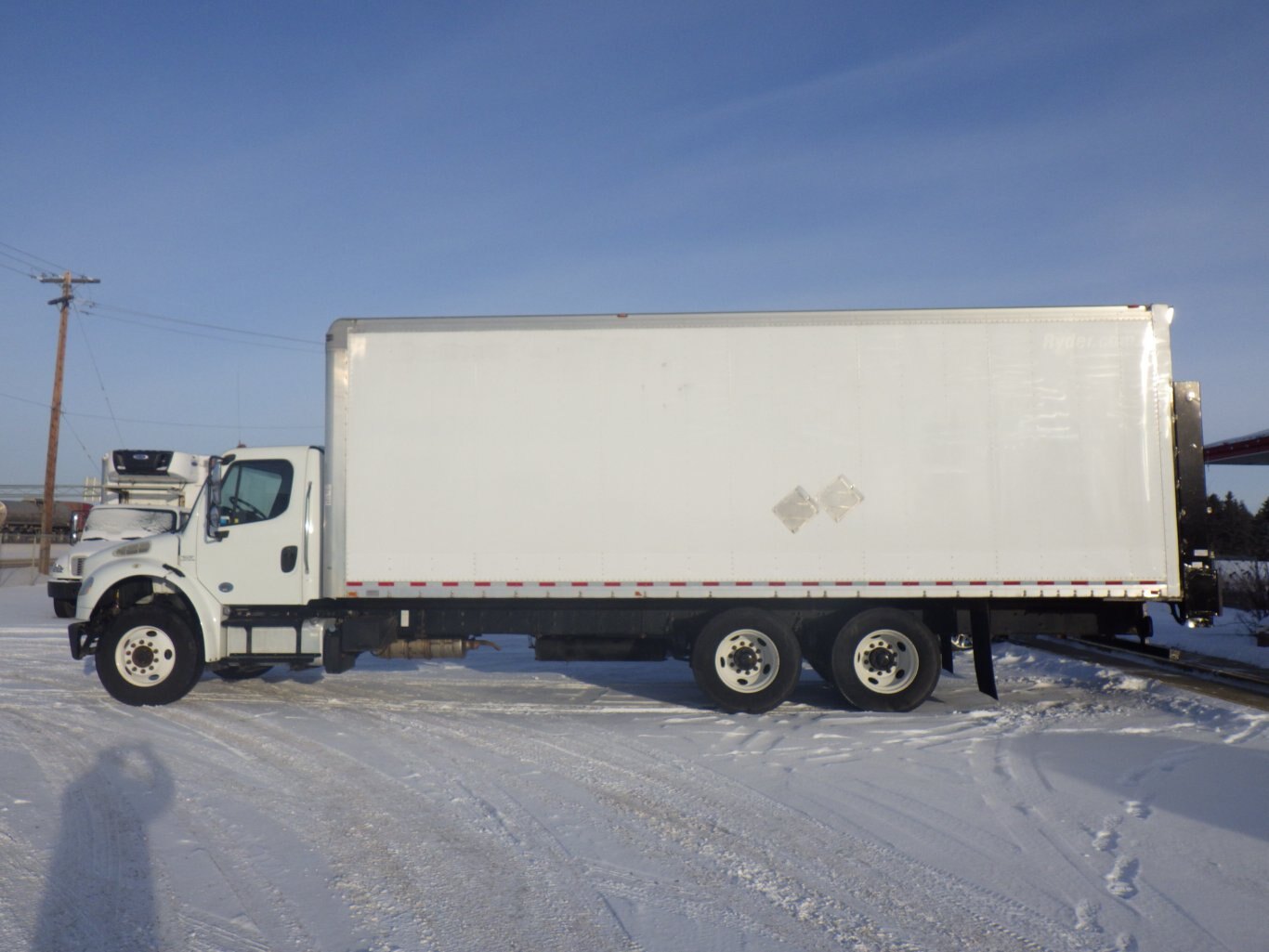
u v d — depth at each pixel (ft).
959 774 23.15
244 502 32.48
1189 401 30.22
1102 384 30.22
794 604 31.63
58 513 172.45
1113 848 17.80
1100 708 31.58
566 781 22.70
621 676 39.17
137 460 62.95
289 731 28.22
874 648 31.01
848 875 16.62
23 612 72.13
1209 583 29.91
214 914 14.93
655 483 30.68
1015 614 31.17
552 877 16.56
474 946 13.80
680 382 30.73
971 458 30.25
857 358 30.50
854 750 25.75
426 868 16.96
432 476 31.07
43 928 14.35
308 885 16.15
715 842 18.34
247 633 32.58
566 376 30.96
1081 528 30.07
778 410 30.55
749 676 30.89
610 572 30.68
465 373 31.14
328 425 31.37
